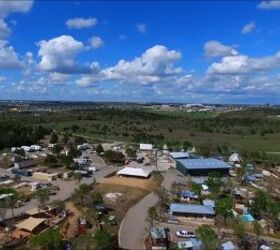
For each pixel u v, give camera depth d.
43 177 190.50
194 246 108.44
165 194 158.25
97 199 142.75
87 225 123.88
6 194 147.12
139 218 135.88
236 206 150.38
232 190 172.75
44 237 102.88
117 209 142.75
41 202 139.12
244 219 133.62
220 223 132.88
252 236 122.94
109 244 106.38
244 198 165.38
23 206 143.75
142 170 195.50
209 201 152.25
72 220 128.75
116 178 189.88
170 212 139.00
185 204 146.25
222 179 195.50
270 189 185.00
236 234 118.88
